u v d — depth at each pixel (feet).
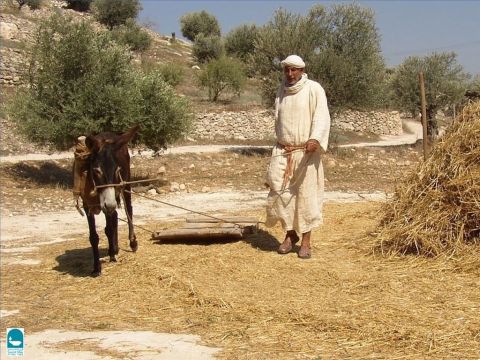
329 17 87.61
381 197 49.55
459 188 24.61
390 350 15.60
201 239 29.07
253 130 104.58
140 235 32.40
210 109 105.91
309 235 25.54
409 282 21.35
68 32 59.67
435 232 24.49
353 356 15.33
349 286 21.12
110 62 59.41
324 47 87.61
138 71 64.23
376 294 20.10
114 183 23.22
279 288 21.29
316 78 85.81
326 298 19.92
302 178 25.31
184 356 15.65
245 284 21.89
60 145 58.85
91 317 19.62
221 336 17.11
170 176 64.85
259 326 17.69
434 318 17.57
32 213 44.32
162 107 61.67
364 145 104.12
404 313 18.04
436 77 106.32
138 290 21.99
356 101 87.86
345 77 85.15
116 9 170.50
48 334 17.95
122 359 15.61
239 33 189.26
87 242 32.14
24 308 20.83
